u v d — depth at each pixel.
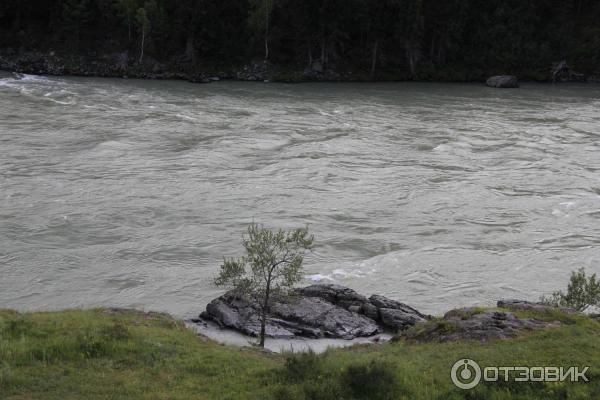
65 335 20.41
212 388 16.84
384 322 28.50
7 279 32.31
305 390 16.12
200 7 106.12
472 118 76.62
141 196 44.22
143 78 102.06
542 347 19.27
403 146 61.88
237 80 106.00
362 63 116.06
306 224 41.22
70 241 36.84
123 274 33.56
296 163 54.28
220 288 32.50
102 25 108.88
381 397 15.88
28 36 105.31
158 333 21.88
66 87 84.88
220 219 41.22
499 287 34.38
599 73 122.19
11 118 63.72
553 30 126.81
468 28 123.44
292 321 27.67
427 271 35.69
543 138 66.56
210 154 55.31
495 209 45.53
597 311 30.41
